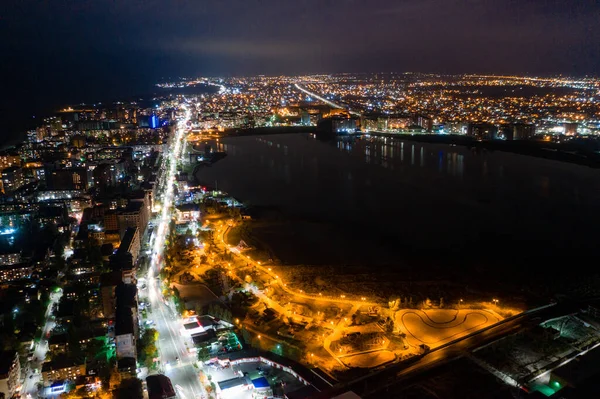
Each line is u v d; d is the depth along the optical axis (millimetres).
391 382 192750
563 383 186500
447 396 185375
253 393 187625
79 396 192000
